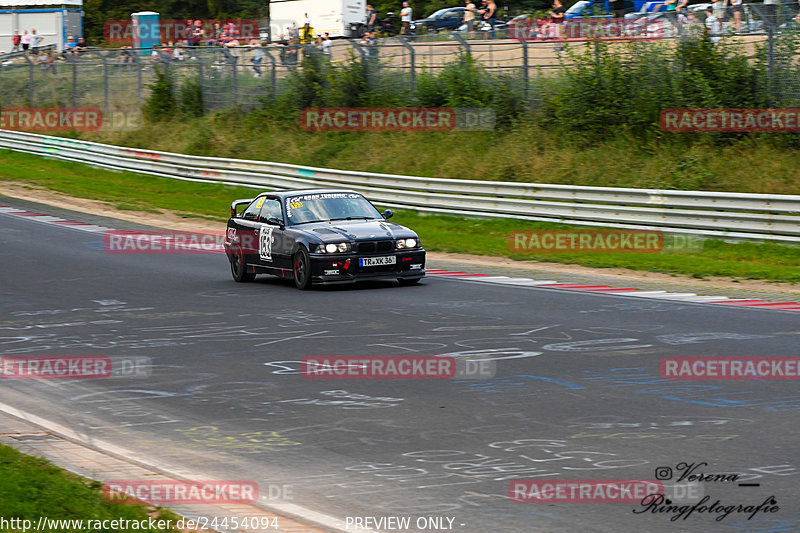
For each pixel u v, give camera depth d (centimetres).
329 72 12000
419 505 1888
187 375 3191
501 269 6109
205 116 13088
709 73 9075
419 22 14100
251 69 12756
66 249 7012
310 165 10912
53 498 1784
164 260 6575
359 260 5066
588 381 2948
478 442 2328
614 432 2383
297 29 13912
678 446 2250
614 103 9450
